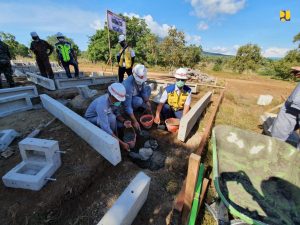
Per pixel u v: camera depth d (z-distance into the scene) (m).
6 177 1.89
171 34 16.69
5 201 1.79
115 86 2.38
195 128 3.59
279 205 1.74
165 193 2.08
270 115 4.05
